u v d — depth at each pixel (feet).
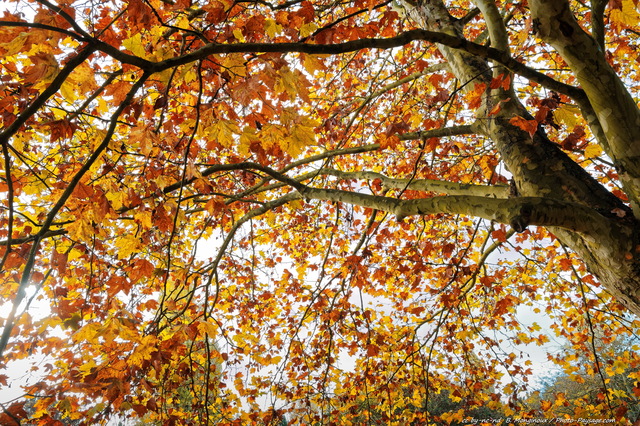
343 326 15.64
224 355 13.55
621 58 16.79
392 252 20.38
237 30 6.34
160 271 8.70
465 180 15.96
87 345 6.57
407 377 17.99
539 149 7.30
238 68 5.56
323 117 17.94
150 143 6.72
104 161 7.77
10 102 6.79
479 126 8.63
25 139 9.57
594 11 5.92
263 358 17.12
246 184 15.19
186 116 10.52
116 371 5.76
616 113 5.53
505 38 7.36
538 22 5.28
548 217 5.50
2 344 4.11
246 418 14.73
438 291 13.74
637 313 6.00
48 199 10.78
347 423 17.04
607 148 6.42
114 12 7.32
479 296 20.24
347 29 7.43
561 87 5.94
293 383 16.61
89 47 3.76
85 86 6.09
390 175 21.24
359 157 22.74
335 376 18.56
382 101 20.02
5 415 5.58
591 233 5.82
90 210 7.31
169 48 6.20
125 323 5.87
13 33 4.95
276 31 6.22
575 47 5.28
